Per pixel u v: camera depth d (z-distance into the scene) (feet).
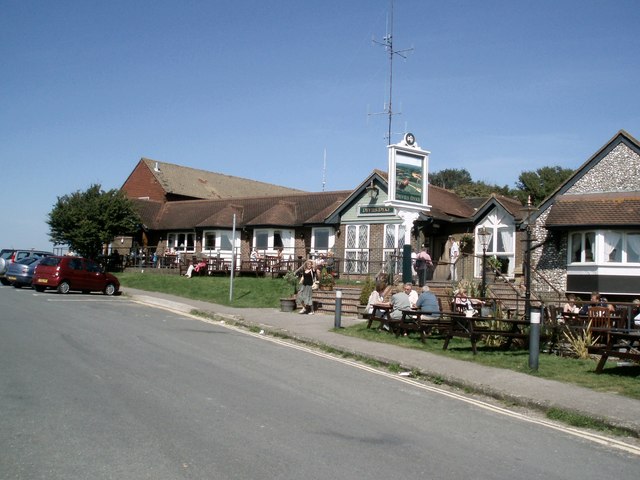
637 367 40.57
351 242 110.01
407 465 21.90
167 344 47.11
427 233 106.73
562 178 228.84
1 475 19.38
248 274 117.80
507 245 98.58
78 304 76.28
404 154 73.67
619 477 21.89
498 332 45.78
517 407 32.89
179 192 177.47
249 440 23.81
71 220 133.18
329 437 24.81
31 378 32.96
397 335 53.83
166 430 24.66
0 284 112.98
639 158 85.66
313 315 70.54
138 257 141.49
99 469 20.12
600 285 82.94
